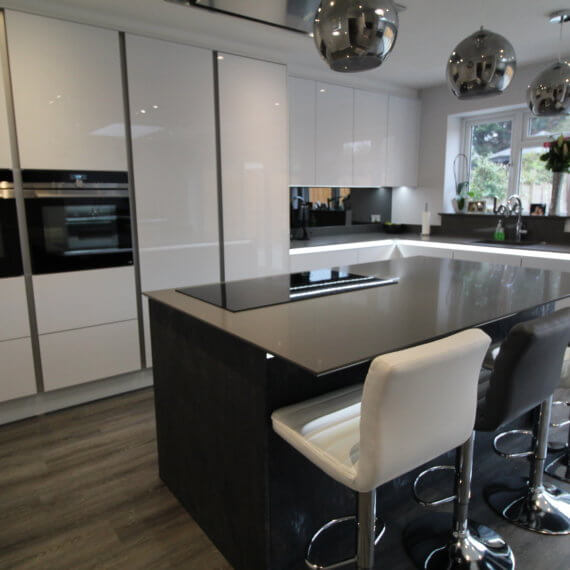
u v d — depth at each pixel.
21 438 2.75
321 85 4.19
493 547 1.82
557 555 1.82
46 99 2.76
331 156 4.36
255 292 2.16
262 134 3.67
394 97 4.79
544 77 2.34
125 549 1.89
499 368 1.52
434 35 3.32
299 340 1.44
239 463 1.69
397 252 4.93
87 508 2.14
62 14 2.76
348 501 1.85
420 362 1.19
